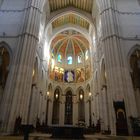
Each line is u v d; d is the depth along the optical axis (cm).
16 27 1884
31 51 1691
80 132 1059
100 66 2275
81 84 3612
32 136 1090
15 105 1416
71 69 3875
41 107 2567
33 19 1847
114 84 1512
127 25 1891
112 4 1969
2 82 1858
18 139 839
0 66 1891
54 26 3266
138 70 1836
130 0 2109
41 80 2495
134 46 1764
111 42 1694
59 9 2936
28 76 1584
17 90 1469
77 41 3825
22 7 2042
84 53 3856
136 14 1978
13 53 1723
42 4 2080
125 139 948
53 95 3484
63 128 1076
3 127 1334
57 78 3691
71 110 3531
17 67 1573
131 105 1435
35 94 2095
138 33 1839
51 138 980
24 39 1697
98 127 2041
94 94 2762
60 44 3859
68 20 3266
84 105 3412
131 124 1322
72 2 2897
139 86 1803
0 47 1798
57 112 3503
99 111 2288
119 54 1633
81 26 3325
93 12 2786
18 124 1309
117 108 1352
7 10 2023
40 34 2411
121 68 1565
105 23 1842
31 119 1905
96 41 2620
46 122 3116
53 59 3750
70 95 3675
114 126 1384
